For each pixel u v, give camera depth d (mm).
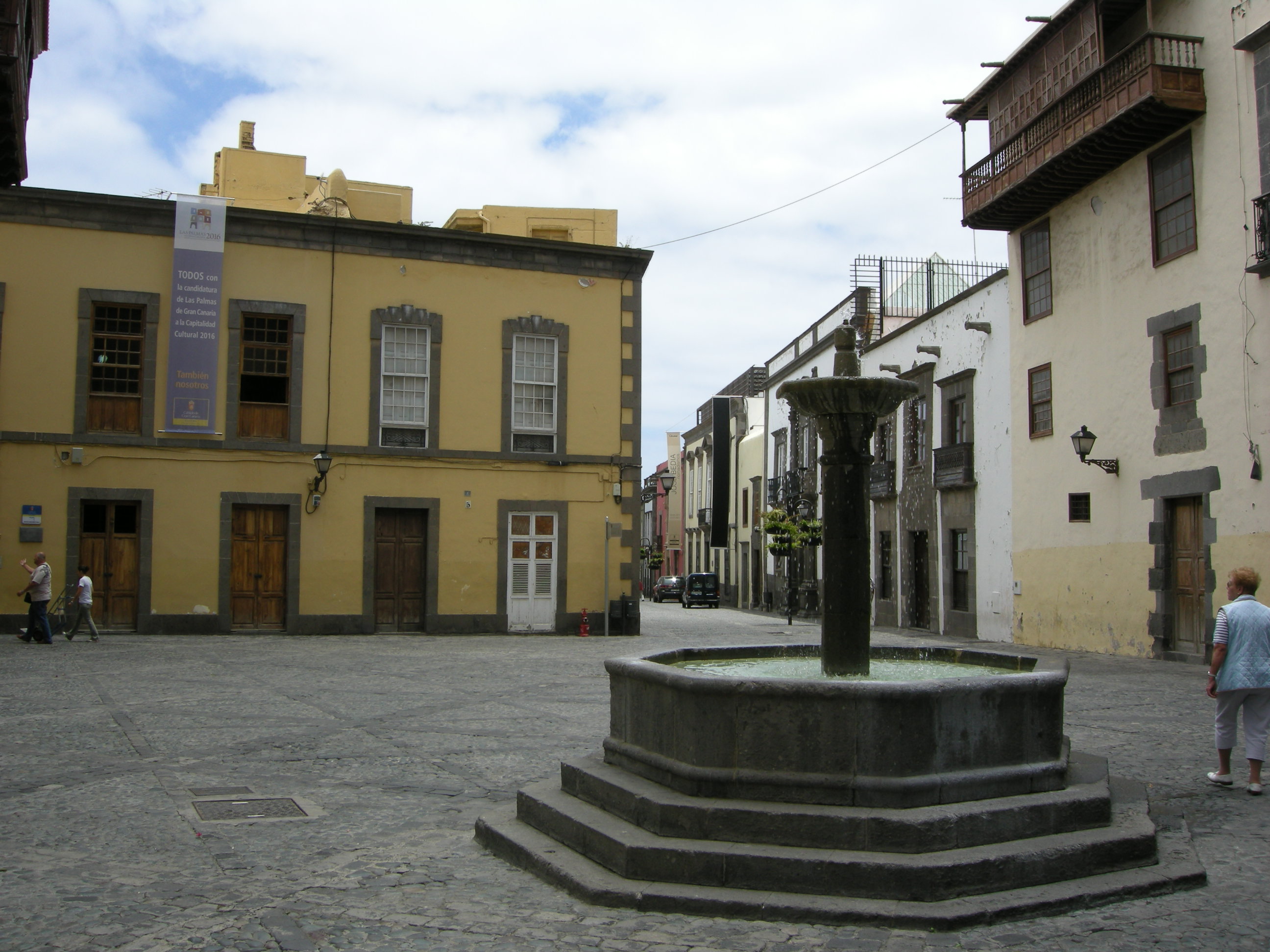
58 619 21031
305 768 8484
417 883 5574
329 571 22688
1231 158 16516
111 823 6727
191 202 22016
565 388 24562
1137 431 18766
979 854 5199
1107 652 19547
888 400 7293
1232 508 16406
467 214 28000
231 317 22406
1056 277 21312
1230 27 16594
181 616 21703
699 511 59781
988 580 23984
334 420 22953
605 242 27344
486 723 10688
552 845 5988
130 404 21797
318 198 26359
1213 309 16875
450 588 23438
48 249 21312
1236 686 7582
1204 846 6195
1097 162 19156
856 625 7305
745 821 5395
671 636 25062
